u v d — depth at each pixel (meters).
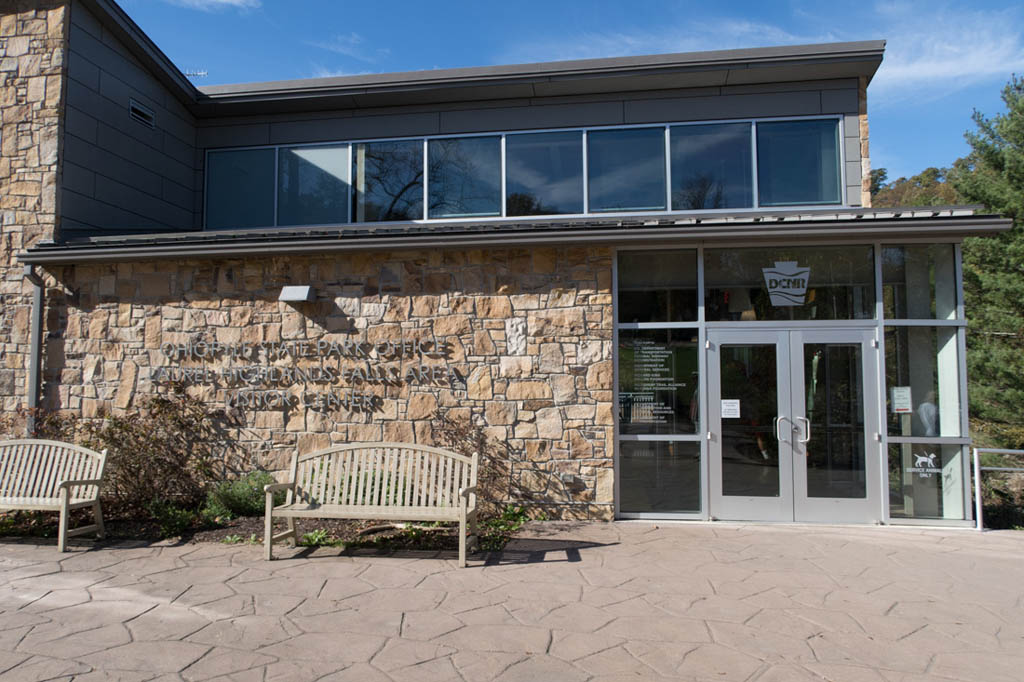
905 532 7.28
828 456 7.75
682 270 8.05
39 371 8.88
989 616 4.86
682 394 7.96
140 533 7.08
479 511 7.91
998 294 15.61
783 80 10.35
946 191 30.73
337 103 11.26
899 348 7.78
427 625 4.62
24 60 9.35
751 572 5.84
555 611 4.89
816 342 7.84
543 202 10.75
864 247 7.85
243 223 11.62
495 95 10.87
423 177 11.11
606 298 7.92
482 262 8.15
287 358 8.43
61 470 7.06
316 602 5.05
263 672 3.90
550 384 7.95
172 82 11.03
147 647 4.24
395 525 7.38
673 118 10.55
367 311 8.32
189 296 8.66
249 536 6.98
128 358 8.72
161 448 8.48
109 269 8.84
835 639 4.44
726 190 10.38
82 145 9.56
